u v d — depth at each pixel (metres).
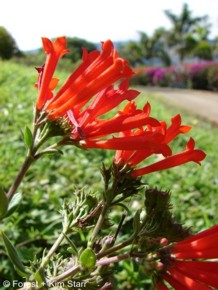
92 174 0.35
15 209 0.11
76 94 0.10
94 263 0.10
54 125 0.10
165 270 0.10
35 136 0.10
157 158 0.44
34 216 0.25
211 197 0.38
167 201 0.12
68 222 0.12
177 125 0.11
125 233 0.25
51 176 0.33
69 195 0.30
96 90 0.10
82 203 0.12
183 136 0.66
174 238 0.11
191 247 0.10
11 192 0.10
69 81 0.10
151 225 0.11
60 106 0.10
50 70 0.11
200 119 1.32
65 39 0.11
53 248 0.12
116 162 0.12
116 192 0.12
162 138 0.10
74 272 0.11
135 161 0.12
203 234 0.10
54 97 0.10
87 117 0.10
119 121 0.10
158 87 3.04
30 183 0.30
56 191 0.29
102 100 0.10
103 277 0.11
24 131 0.10
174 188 0.38
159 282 0.10
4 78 0.77
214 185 0.43
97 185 0.31
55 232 0.24
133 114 0.10
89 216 0.12
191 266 0.10
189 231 0.12
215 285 0.10
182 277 0.10
